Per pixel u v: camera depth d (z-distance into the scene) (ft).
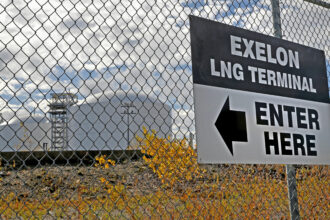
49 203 10.38
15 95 6.29
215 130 8.90
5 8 6.29
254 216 12.19
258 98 9.93
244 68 9.80
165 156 11.77
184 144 11.80
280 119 10.29
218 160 8.81
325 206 12.87
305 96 11.09
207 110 8.84
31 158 28.17
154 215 10.78
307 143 10.77
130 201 11.28
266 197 13.21
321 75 11.69
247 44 10.01
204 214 11.48
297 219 10.28
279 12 10.93
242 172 13.38
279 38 10.79
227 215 11.75
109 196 11.22
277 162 9.98
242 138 9.36
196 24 8.96
